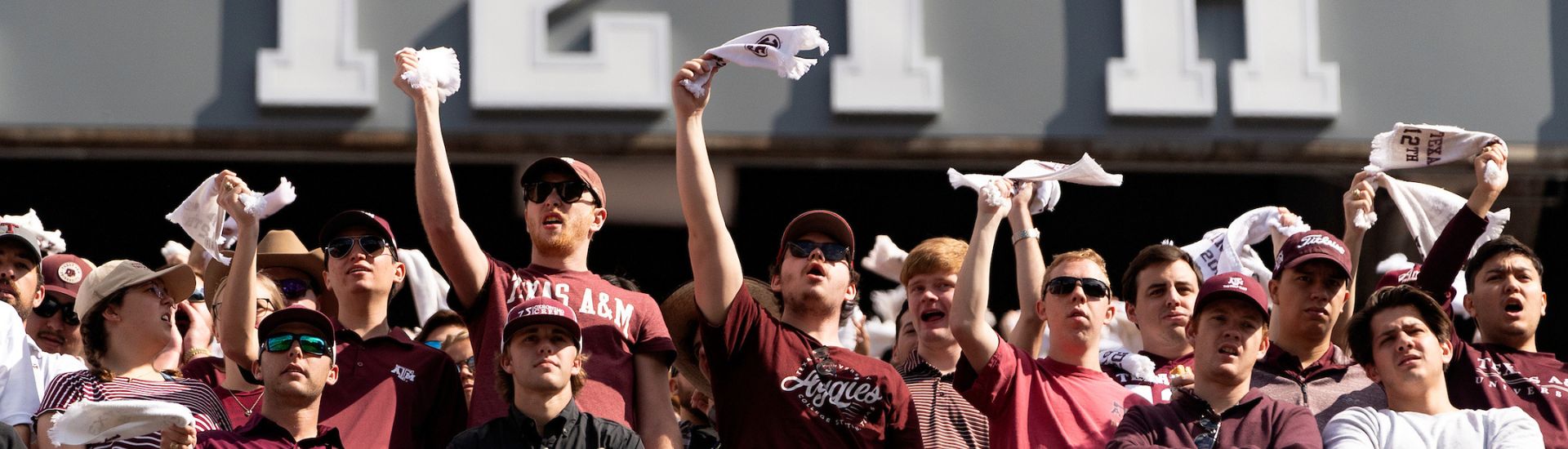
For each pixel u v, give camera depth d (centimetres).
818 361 1502
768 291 1770
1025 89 3059
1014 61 3067
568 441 1373
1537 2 3142
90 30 2977
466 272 1515
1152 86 3027
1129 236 3872
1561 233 3212
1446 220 1845
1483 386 1619
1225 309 1499
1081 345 1608
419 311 2105
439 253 1515
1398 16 3117
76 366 1652
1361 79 3094
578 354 1415
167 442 1320
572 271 1560
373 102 2947
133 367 1552
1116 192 3656
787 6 3041
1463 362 1641
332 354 1441
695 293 1499
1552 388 1617
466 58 2981
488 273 1530
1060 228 3894
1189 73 3027
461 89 2961
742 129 3019
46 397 1496
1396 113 3089
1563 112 3112
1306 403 1583
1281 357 1622
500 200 3638
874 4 3022
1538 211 3192
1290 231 1898
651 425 1502
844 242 1564
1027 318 1705
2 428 1384
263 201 1545
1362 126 3077
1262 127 3053
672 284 3838
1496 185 1725
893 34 3019
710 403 1858
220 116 2964
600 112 2977
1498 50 3122
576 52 3000
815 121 3030
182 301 1755
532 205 1569
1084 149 3044
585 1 3003
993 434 1582
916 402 1655
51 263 1809
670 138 2977
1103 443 1545
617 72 2961
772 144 3017
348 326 1609
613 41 2967
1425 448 1462
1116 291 3894
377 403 1522
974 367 1572
